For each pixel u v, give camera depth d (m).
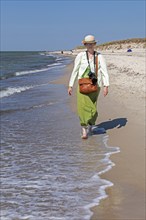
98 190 4.78
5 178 5.39
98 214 4.09
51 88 19.09
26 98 15.20
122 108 10.42
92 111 7.62
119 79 19.27
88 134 7.96
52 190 4.85
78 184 5.02
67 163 6.01
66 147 7.03
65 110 11.45
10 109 12.23
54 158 6.33
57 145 7.21
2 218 4.08
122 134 7.70
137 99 11.83
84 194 4.66
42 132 8.47
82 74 7.64
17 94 16.91
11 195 4.73
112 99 12.20
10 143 7.52
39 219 4.04
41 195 4.70
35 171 5.67
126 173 5.38
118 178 5.19
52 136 8.02
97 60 7.62
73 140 7.56
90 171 5.55
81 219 3.99
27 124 9.50
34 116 10.66
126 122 8.71
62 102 13.38
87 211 4.17
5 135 8.27
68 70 35.25
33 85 21.31
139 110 9.94
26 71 37.12
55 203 4.43
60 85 20.64
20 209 4.31
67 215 4.10
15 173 5.61
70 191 4.79
